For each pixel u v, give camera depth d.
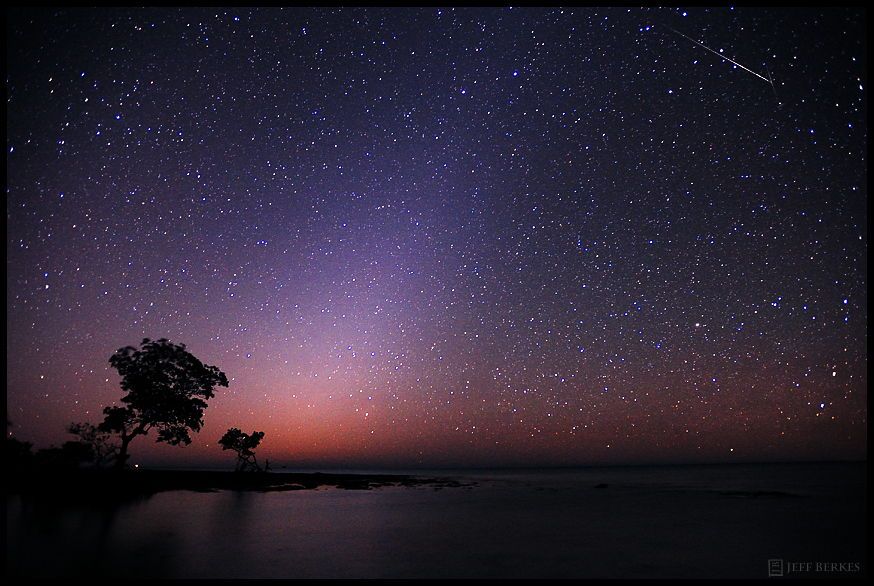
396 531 14.21
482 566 10.13
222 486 27.22
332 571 9.62
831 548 12.08
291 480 32.09
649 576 9.46
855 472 65.38
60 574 8.75
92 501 18.81
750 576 9.59
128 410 23.92
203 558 10.25
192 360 25.42
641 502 23.92
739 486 37.91
